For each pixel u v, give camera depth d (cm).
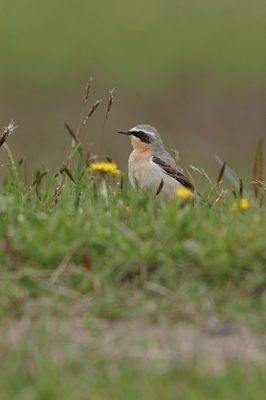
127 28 4969
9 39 4688
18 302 958
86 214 1136
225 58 4575
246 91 4244
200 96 4197
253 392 792
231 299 968
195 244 1027
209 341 897
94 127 3834
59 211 1150
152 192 1661
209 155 3666
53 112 3984
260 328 921
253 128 3944
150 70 4444
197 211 1163
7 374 823
